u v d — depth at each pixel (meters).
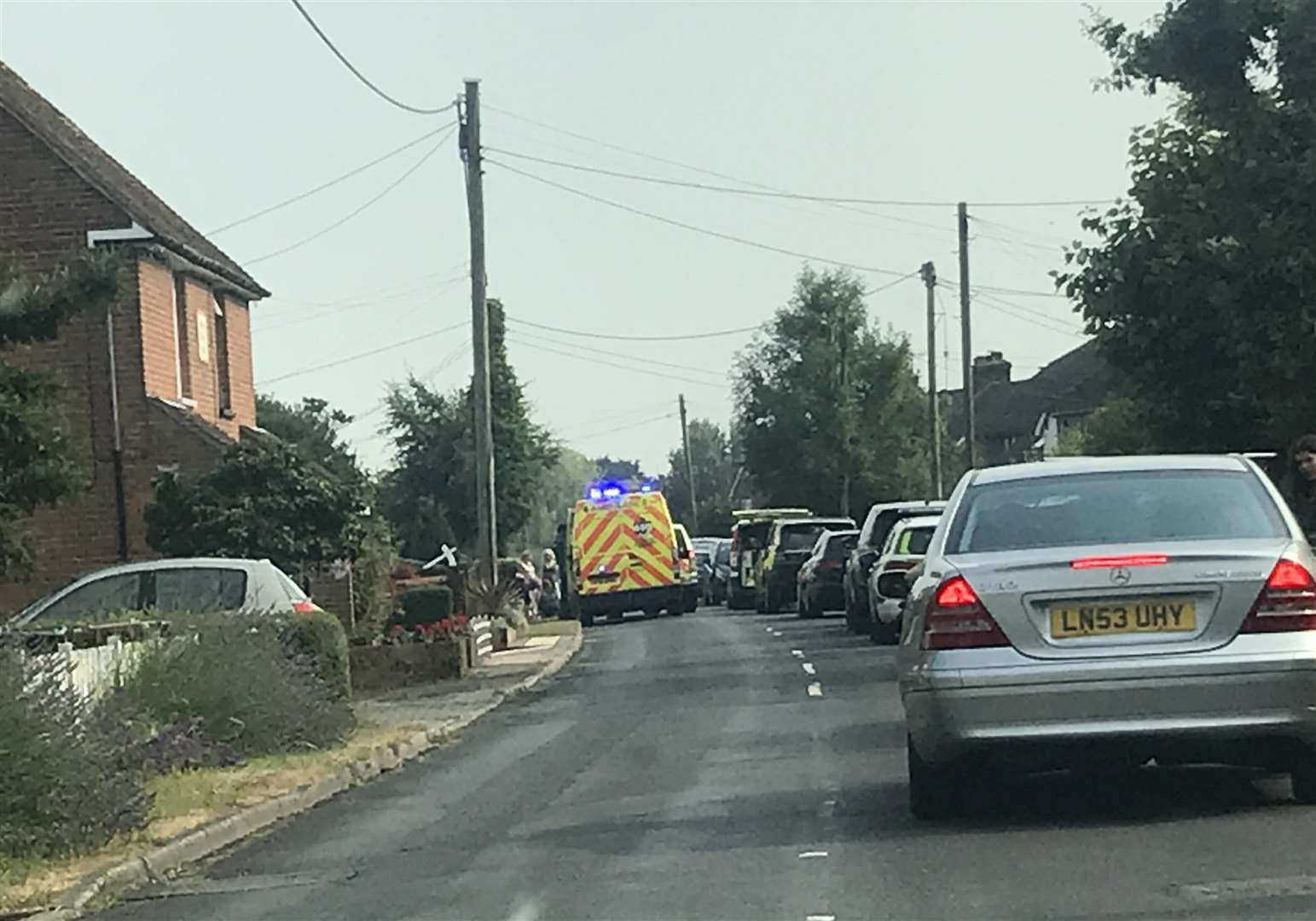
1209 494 10.20
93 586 19.56
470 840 11.11
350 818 12.60
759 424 88.12
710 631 36.59
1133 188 21.36
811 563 38.12
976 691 9.46
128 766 12.97
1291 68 19.47
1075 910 7.99
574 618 46.31
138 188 34.56
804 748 14.67
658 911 8.51
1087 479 10.45
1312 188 19.34
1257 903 7.94
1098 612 9.48
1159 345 21.12
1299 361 19.61
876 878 8.95
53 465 17.56
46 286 17.84
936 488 55.19
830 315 87.12
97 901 9.75
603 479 47.19
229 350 35.00
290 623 17.88
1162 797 10.80
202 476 27.03
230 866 10.82
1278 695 9.31
